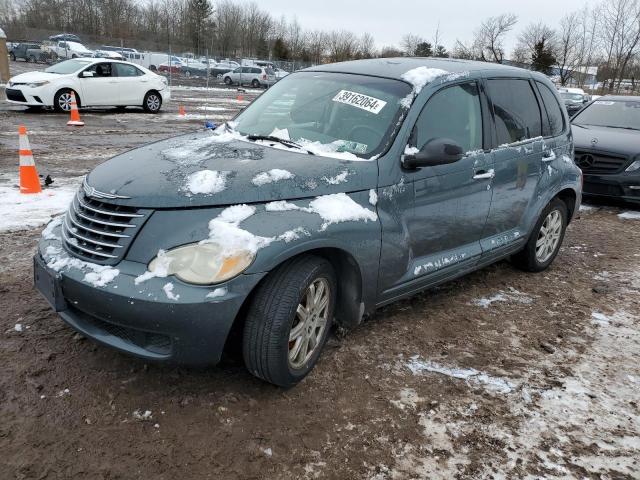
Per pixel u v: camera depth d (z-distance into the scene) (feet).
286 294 9.25
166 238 8.82
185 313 8.48
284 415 9.49
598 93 143.13
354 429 9.31
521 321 13.91
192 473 8.11
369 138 11.67
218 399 9.73
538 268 17.34
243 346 9.40
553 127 16.88
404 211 11.56
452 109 13.02
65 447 8.41
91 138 37.78
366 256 10.68
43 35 154.71
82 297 8.99
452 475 8.48
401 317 13.51
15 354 10.65
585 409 10.34
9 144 33.68
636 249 20.88
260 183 9.56
